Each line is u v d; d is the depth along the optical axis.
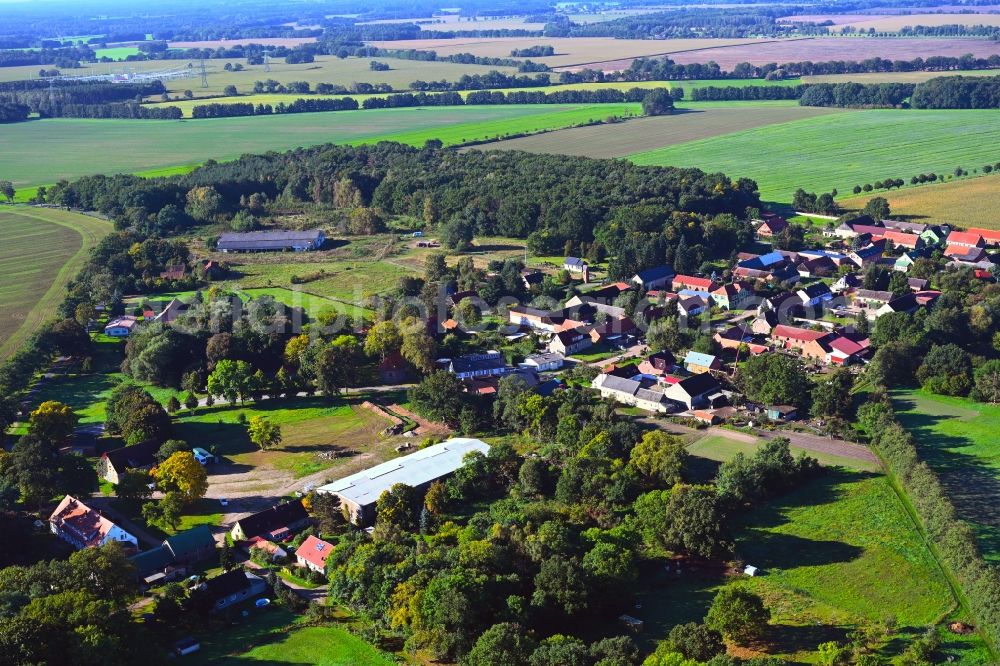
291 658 127.25
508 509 162.00
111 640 119.06
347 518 167.00
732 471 166.75
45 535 163.62
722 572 146.50
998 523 155.62
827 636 129.12
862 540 153.38
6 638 114.44
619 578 135.62
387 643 130.12
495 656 118.25
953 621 131.38
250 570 151.25
